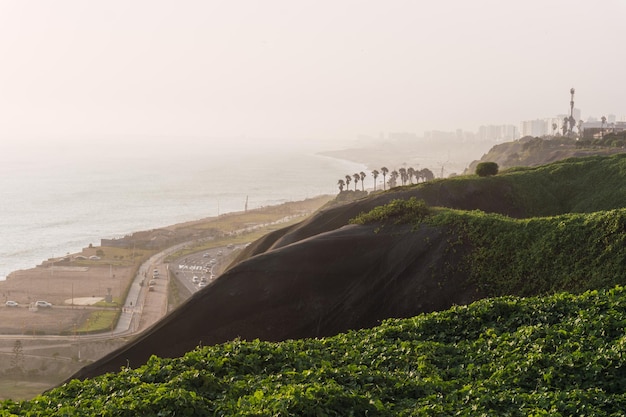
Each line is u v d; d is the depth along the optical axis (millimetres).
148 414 12586
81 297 95250
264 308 33750
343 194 134750
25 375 62531
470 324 19781
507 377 15469
